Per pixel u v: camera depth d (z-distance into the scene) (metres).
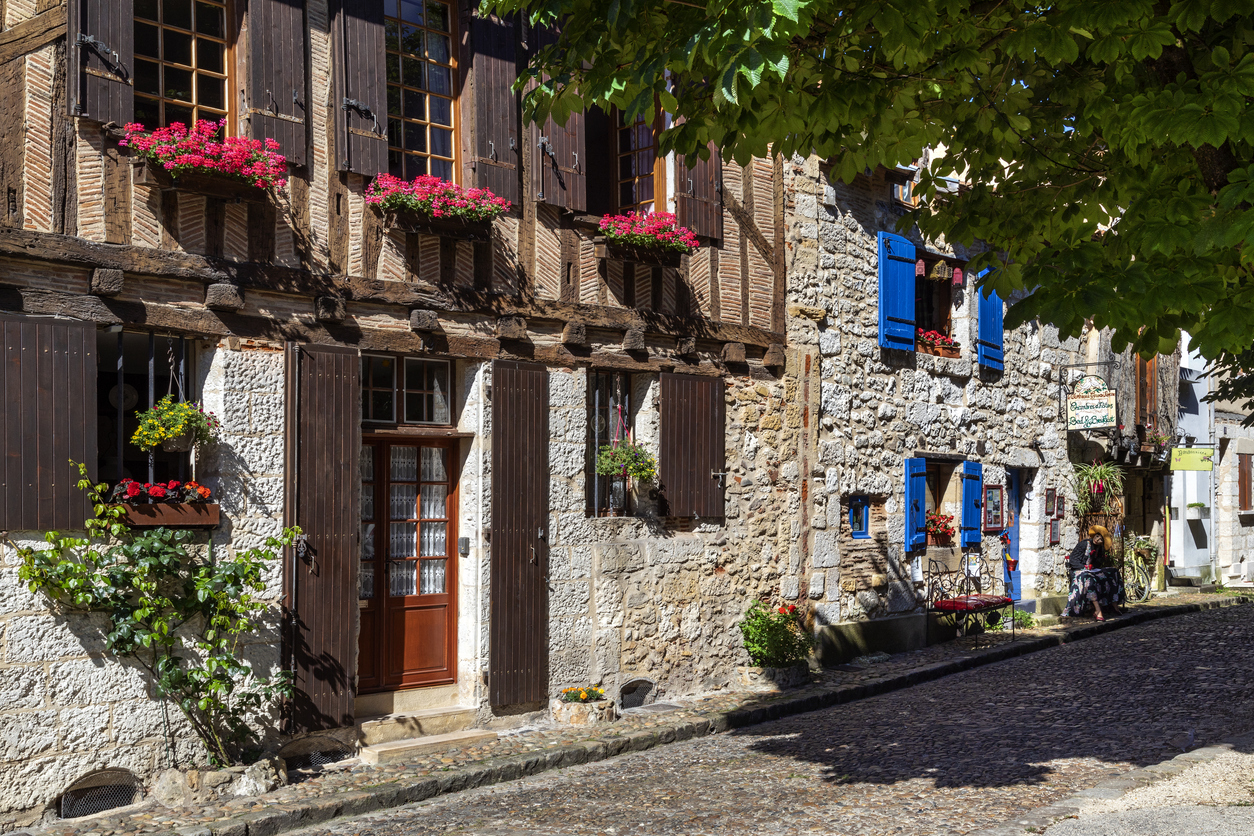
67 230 6.12
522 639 8.32
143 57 6.66
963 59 5.37
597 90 5.27
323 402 7.24
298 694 7.01
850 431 11.58
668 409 9.48
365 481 7.90
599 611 8.95
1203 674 10.20
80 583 6.01
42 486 6.00
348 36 7.42
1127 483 18.36
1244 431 21.77
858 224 11.85
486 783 7.16
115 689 6.28
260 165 6.62
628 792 6.82
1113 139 5.18
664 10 5.19
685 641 9.66
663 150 5.60
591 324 8.86
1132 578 17.08
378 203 7.42
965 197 6.15
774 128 5.59
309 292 7.17
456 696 8.27
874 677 10.46
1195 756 6.53
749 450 10.37
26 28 5.98
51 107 6.08
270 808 6.23
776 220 10.70
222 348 6.83
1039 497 15.08
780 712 9.23
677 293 9.62
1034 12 5.22
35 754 5.96
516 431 8.34
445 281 7.94
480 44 8.23
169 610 6.50
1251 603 17.58
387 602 7.95
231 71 7.04
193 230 6.66
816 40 5.42
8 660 5.89
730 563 10.12
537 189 8.47
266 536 6.99
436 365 8.32
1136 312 4.66
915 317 13.37
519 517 8.34
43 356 6.03
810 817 6.03
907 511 12.31
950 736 8.03
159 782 6.40
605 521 9.06
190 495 6.57
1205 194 4.65
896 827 5.74
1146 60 5.50
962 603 12.02
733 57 4.34
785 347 10.73
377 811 6.54
